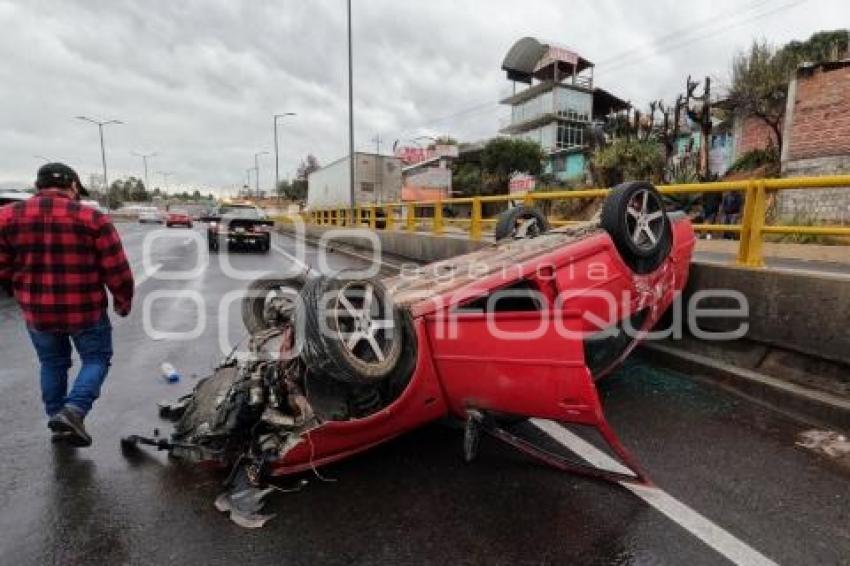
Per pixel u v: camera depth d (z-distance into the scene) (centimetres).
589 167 2169
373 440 357
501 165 4047
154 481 347
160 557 275
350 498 327
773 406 440
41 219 366
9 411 457
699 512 301
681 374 523
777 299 470
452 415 400
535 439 394
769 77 1783
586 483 337
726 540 277
